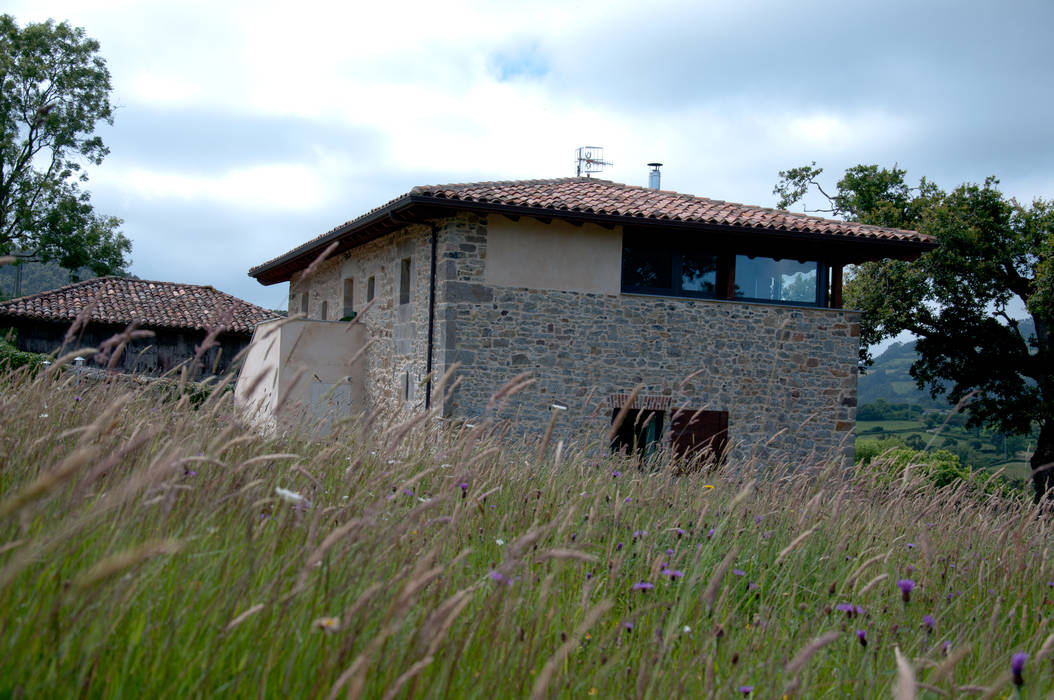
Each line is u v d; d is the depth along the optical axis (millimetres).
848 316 16750
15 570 1834
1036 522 5887
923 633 3664
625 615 3295
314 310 22250
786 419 16094
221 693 2150
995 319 25281
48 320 21984
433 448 4320
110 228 32031
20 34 30359
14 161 30406
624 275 15672
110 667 2074
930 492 6168
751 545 4555
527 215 14625
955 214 24516
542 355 14898
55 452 3455
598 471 5816
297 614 2406
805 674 3041
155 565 2457
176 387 4754
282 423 4652
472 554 3615
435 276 14914
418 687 2234
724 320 15977
